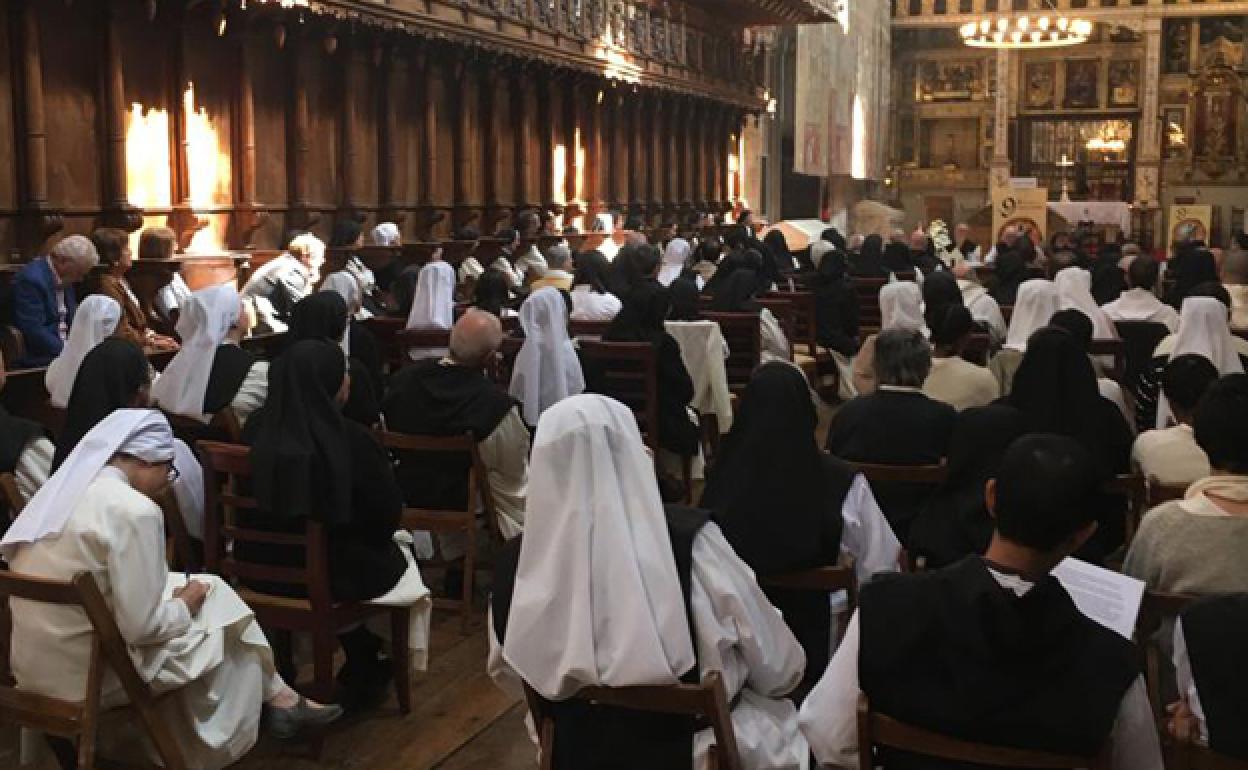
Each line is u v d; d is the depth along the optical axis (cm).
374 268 1216
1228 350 719
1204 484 383
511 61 1546
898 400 518
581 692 298
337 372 479
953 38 3703
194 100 1081
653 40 1970
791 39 3067
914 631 250
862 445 513
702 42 2195
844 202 3294
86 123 970
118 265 823
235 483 498
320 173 1274
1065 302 907
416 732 498
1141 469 511
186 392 588
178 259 928
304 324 609
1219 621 270
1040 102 3659
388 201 1368
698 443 823
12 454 509
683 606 298
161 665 384
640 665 289
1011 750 246
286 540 470
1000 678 241
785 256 1709
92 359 480
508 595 319
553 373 760
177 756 388
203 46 1089
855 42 3117
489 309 914
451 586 653
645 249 1053
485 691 539
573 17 1662
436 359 619
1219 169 3484
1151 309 977
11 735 491
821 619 396
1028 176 3700
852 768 277
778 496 389
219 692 409
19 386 706
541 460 302
